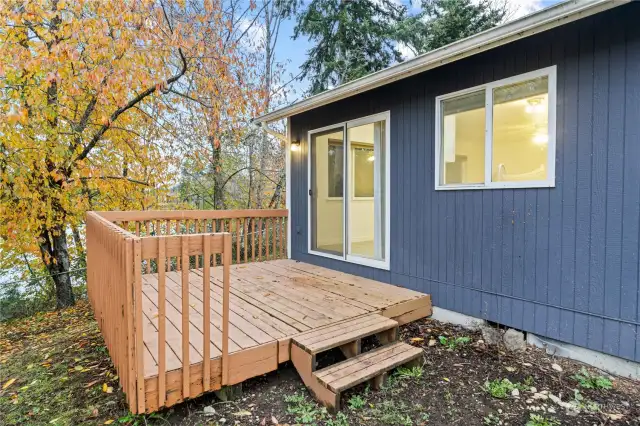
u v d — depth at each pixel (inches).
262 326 113.7
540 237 119.1
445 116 147.1
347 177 197.3
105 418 88.9
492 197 131.7
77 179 252.1
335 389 87.5
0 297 267.4
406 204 163.9
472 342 128.6
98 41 226.5
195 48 297.9
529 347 123.0
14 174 220.5
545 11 98.0
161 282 79.7
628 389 97.3
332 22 452.4
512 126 125.4
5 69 202.4
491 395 95.0
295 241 242.2
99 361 127.1
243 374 95.3
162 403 81.0
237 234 225.5
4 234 236.8
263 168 395.2
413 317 144.9
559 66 112.6
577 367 109.3
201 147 346.3
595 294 107.5
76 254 309.3
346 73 446.6
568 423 82.9
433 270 153.1
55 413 93.0
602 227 105.3
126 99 255.6
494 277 132.2
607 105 102.9
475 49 117.2
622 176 101.0
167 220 202.1
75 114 260.4
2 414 95.3
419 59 131.4
